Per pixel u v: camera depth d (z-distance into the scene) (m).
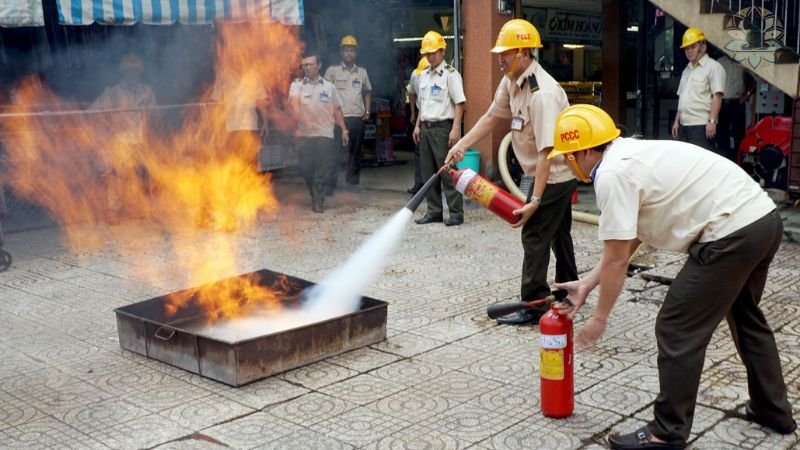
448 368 4.64
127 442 3.74
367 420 3.94
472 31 10.27
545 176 4.96
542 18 12.68
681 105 9.31
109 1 8.11
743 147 9.79
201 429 3.87
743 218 3.29
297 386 4.39
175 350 4.67
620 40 12.02
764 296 5.99
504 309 4.05
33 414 4.09
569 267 5.61
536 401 4.15
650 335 5.16
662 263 6.93
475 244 8.00
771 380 3.69
